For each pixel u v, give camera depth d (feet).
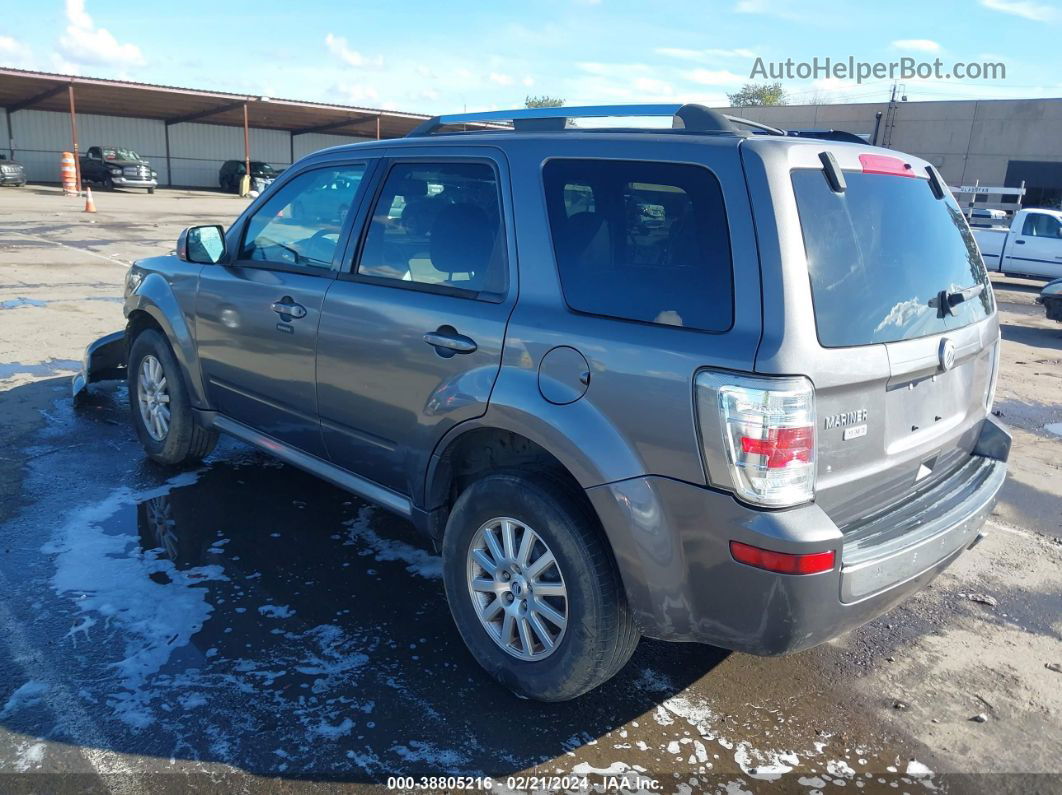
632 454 8.42
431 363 10.28
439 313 10.27
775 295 7.85
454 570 10.27
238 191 139.85
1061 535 16.05
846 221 8.71
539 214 9.73
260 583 12.12
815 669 10.94
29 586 11.70
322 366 11.94
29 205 87.40
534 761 8.86
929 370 9.36
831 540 7.80
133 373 16.34
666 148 8.86
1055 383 29.66
